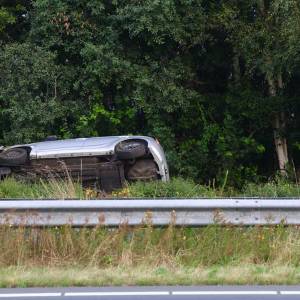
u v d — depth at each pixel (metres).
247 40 51.94
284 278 21.81
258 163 60.47
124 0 52.66
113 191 36.03
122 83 53.78
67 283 21.44
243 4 53.66
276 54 49.97
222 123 58.72
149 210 24.78
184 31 53.25
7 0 56.88
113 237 24.34
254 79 59.16
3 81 53.22
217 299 19.58
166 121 56.75
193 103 56.97
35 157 38.03
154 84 53.34
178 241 24.53
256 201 24.92
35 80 52.94
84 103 54.66
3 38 57.06
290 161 58.22
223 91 60.88
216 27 53.75
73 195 31.88
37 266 23.62
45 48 53.78
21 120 52.34
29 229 24.62
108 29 52.97
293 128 58.38
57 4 52.97
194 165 57.31
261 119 57.94
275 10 46.97
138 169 38.28
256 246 24.52
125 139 39.03
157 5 51.03
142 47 55.06
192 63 58.03
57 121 54.44
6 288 21.11
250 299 19.59
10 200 24.86
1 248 24.17
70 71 54.56
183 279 21.67
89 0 53.03
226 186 54.62
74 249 24.27
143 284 21.47
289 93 57.97
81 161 38.00
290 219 25.08
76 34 53.34
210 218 24.88
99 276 21.97
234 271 22.52
